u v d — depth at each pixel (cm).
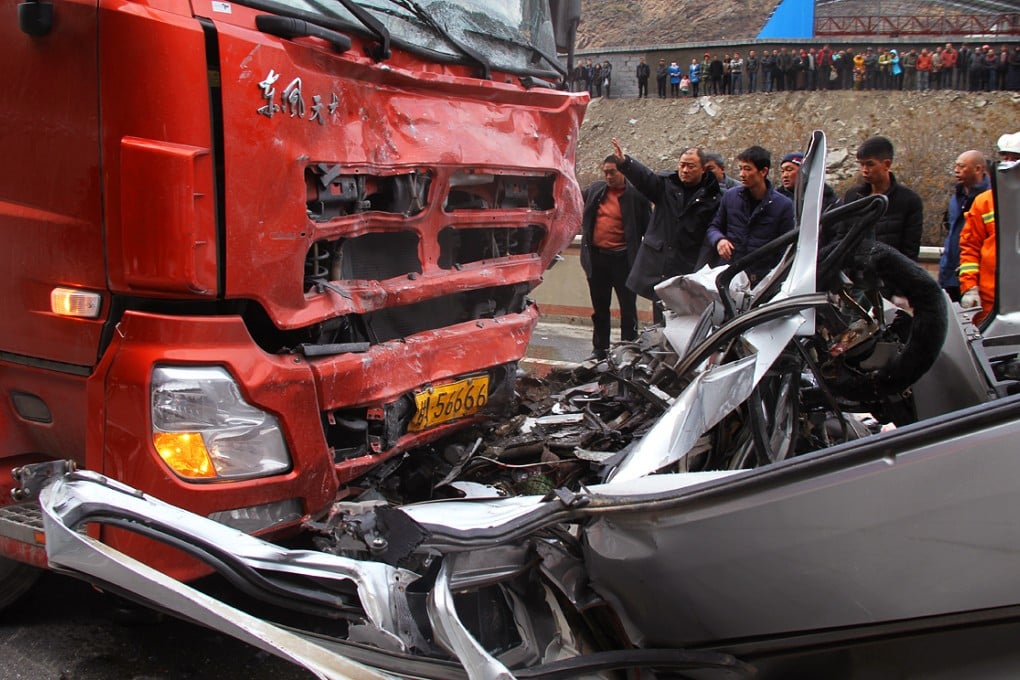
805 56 3666
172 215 253
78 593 364
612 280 737
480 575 253
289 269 286
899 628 221
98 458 275
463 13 370
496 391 402
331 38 288
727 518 227
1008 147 470
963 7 3703
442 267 376
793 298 296
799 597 228
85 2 256
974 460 204
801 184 316
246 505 280
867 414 380
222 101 259
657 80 4050
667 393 361
